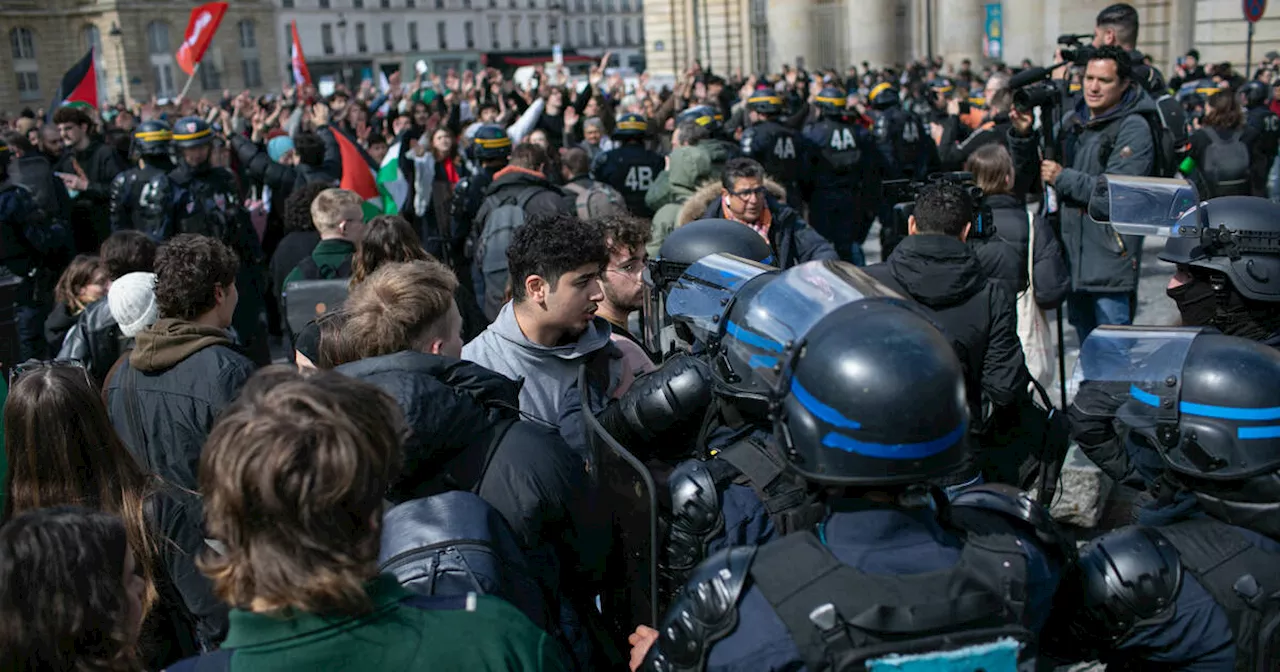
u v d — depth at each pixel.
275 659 1.49
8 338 5.49
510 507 2.25
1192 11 22.09
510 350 3.25
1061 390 4.52
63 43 58.84
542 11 77.94
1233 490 1.94
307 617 1.50
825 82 15.40
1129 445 2.19
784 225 5.11
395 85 19.72
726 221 3.33
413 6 69.62
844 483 1.66
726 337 2.14
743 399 2.12
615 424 2.43
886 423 1.62
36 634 1.62
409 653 1.53
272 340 9.03
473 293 8.32
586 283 3.17
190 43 17.77
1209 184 8.77
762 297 2.03
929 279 3.09
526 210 6.22
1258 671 1.87
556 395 3.23
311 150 8.77
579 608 2.44
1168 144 5.26
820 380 1.68
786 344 1.88
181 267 3.29
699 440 2.32
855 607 1.54
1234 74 15.70
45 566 1.63
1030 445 3.25
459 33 72.44
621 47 86.06
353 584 1.51
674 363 2.42
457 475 2.29
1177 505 2.05
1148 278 8.44
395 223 4.28
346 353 2.67
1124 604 1.87
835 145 8.89
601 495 2.33
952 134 10.85
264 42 62.34
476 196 7.86
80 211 9.38
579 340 3.30
